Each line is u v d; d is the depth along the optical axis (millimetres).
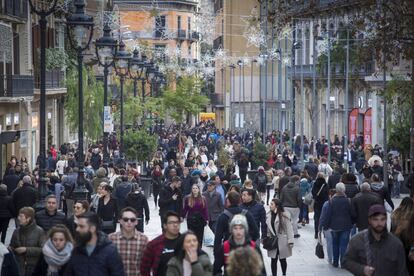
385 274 23500
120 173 62906
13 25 89938
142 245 25984
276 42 158625
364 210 41281
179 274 22562
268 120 192500
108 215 39094
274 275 38094
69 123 109375
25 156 92750
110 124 79812
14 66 91000
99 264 23125
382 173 75812
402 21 52844
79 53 52156
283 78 188875
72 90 108000
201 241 42594
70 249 24641
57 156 92938
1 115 84000
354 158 96312
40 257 25281
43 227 30531
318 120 145875
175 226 24344
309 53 146375
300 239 53375
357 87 122750
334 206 41812
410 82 58406
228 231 31047
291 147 122625
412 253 24891
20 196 44719
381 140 111312
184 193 60406
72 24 51062
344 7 62969
